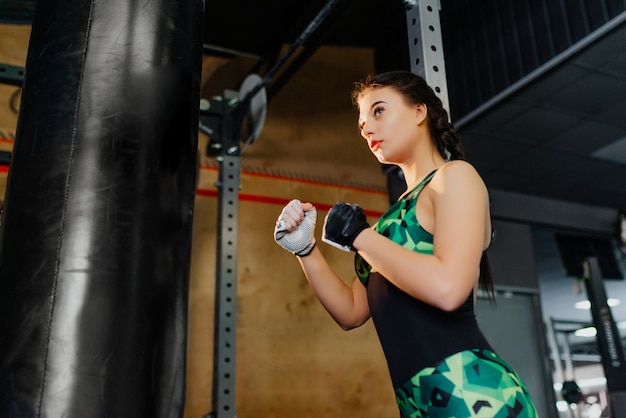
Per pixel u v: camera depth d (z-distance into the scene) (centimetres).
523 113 407
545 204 562
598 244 602
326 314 407
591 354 1081
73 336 90
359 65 493
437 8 159
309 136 451
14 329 92
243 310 385
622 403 420
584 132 441
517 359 483
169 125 109
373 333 418
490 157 483
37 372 88
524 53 364
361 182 457
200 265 378
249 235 404
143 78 108
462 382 82
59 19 111
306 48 376
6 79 248
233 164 317
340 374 397
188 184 111
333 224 89
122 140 102
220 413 274
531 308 512
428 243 91
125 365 91
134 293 95
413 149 105
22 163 103
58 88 105
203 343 363
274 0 372
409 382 87
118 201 99
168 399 96
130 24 110
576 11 333
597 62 346
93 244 95
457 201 86
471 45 411
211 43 422
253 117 318
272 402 372
